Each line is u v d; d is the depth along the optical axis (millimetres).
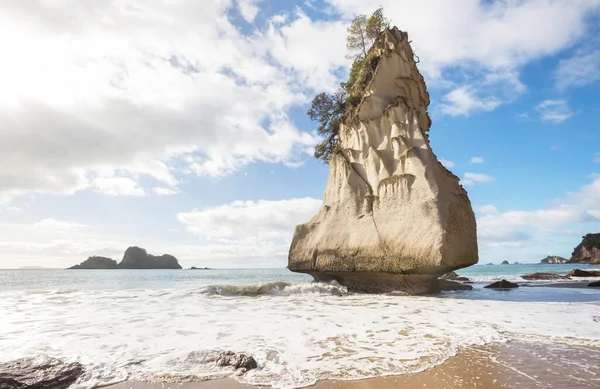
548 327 7004
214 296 13141
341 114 22562
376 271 14906
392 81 18016
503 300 11820
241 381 4129
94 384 4039
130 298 12359
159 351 5391
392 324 7496
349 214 16844
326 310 9648
